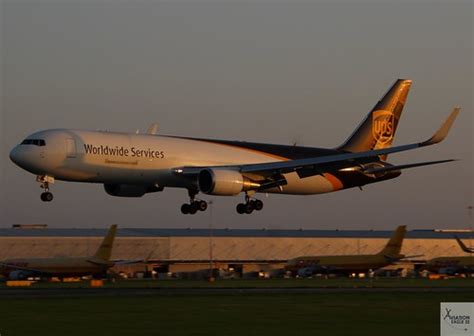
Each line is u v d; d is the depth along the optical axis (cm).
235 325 12544
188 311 14238
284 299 16888
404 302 16638
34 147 18300
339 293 18938
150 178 19712
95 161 18788
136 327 12169
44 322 12569
